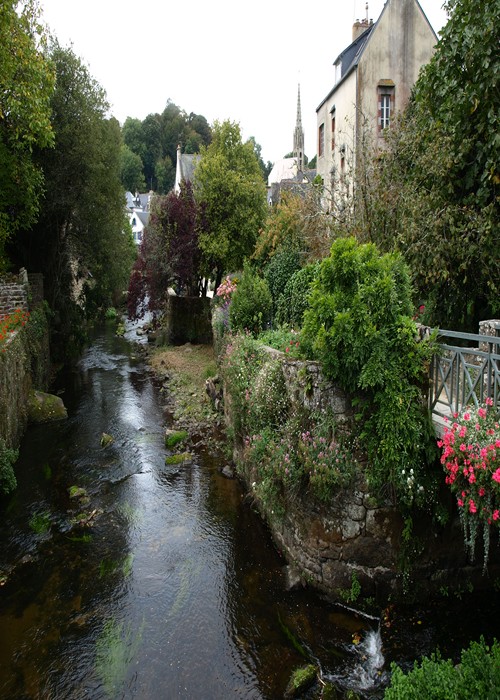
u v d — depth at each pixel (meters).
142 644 5.67
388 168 9.31
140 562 7.19
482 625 5.70
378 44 15.67
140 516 8.42
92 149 17.62
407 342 5.56
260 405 7.74
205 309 21.47
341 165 16.77
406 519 5.81
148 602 6.37
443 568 6.06
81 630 5.92
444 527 5.96
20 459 10.72
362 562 6.04
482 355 4.69
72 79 17.53
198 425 12.46
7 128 13.24
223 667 5.32
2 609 6.30
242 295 11.95
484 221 6.83
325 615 5.96
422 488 5.65
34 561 7.27
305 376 6.43
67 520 8.34
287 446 6.71
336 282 6.04
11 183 13.55
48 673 5.31
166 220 21.39
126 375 18.39
